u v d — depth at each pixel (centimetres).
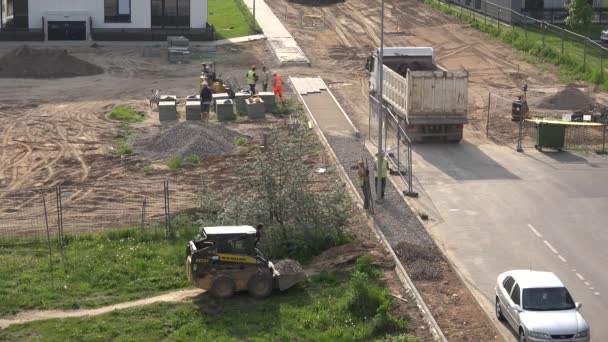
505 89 5612
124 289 2644
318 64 6462
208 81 5391
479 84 5769
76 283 2686
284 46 6919
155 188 3647
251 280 2525
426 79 4178
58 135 4544
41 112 5053
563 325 2142
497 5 7875
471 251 2911
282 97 5234
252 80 5356
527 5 7750
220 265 2516
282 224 2967
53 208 3403
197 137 4191
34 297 2558
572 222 3203
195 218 3222
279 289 2567
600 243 2991
